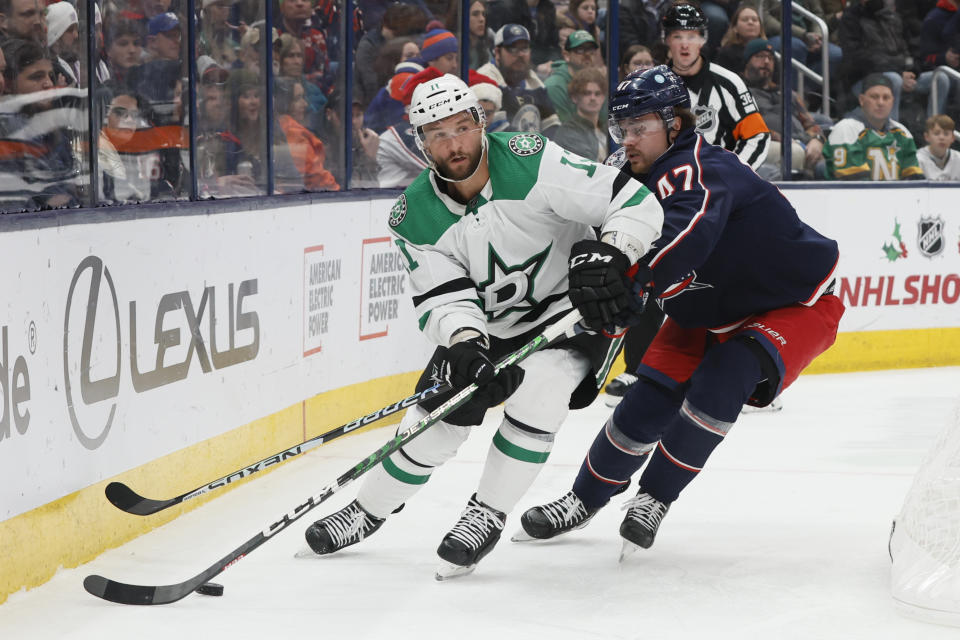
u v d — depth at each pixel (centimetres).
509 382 787
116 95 1064
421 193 827
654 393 916
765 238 873
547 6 1752
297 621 769
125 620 776
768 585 843
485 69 1727
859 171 1953
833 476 1202
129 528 984
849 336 1909
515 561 911
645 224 789
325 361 1378
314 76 1467
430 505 1086
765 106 1892
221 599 818
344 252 1415
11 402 827
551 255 830
